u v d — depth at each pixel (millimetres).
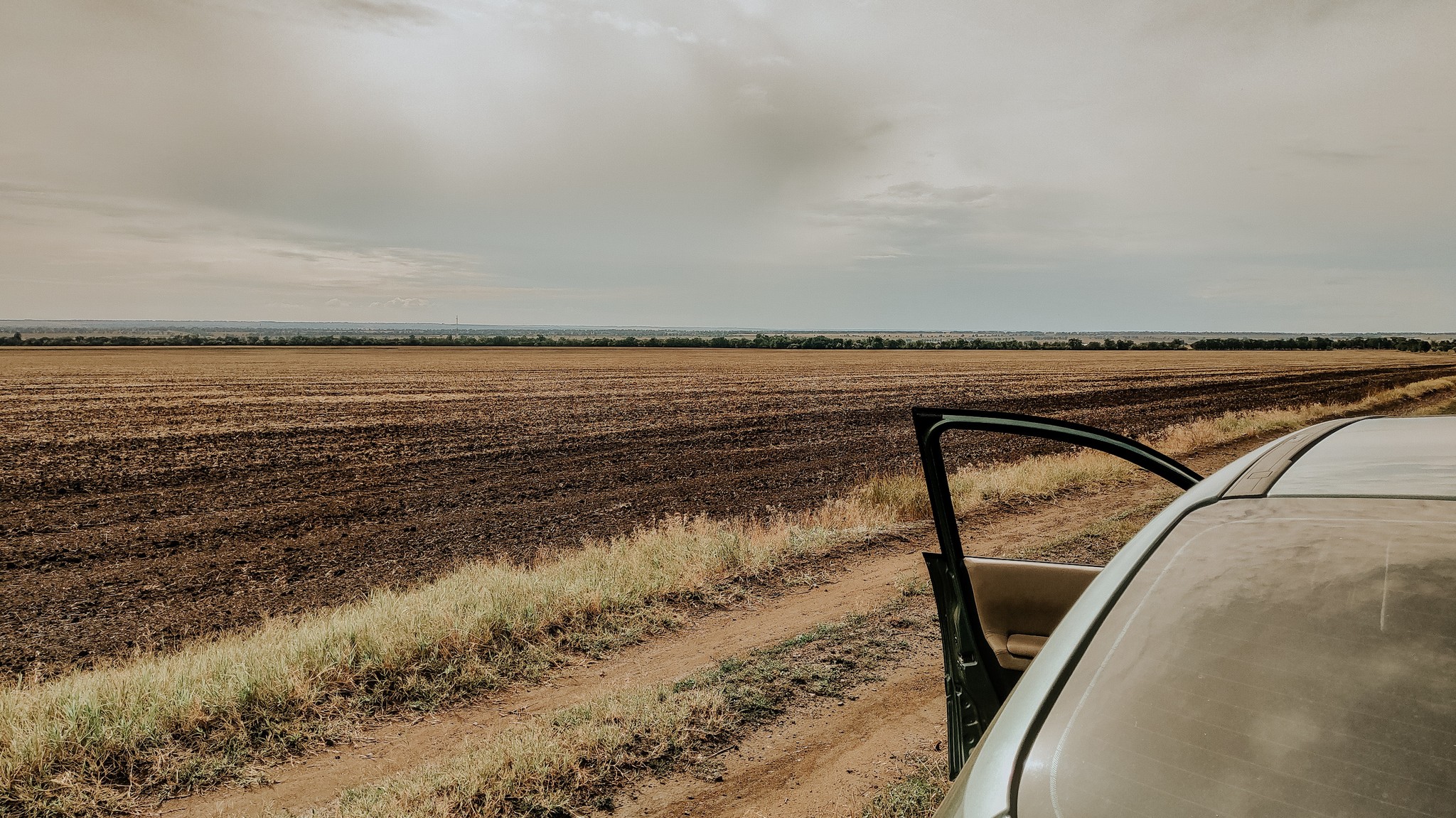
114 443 22594
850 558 8094
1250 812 945
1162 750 1056
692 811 3441
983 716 2385
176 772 3904
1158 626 1259
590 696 4801
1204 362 91438
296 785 3832
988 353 127875
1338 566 1265
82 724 4152
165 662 5434
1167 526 1552
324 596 8594
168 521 12938
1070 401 36188
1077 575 2670
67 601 8523
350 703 4703
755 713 4398
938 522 2514
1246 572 1314
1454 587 1167
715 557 7707
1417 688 1040
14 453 20656
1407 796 920
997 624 2709
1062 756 1095
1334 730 1021
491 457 19922
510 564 8867
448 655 5367
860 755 3895
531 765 3719
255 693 4652
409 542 11242
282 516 13234
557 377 57312
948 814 1135
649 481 16156
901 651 5305
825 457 19172
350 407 33812
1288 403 32812
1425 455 1642
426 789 3531
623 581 7031
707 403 35969
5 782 3627
